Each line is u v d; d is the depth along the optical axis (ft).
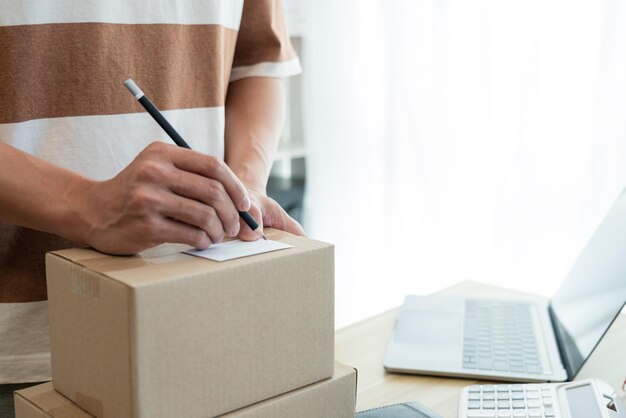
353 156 8.66
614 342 3.46
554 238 6.98
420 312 3.75
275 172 9.30
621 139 6.33
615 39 6.22
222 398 2.02
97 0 2.79
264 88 3.63
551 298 3.93
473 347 3.31
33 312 2.82
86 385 2.03
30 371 2.85
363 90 8.48
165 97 3.07
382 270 8.66
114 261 2.04
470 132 7.50
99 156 2.92
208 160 2.14
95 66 2.84
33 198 2.27
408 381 3.06
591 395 2.64
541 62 6.73
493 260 7.48
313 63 8.68
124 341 1.84
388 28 7.99
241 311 2.02
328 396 2.28
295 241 2.30
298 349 2.18
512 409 2.65
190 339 1.92
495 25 7.09
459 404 2.76
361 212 8.72
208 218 2.10
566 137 6.72
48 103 2.79
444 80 7.60
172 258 2.06
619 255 3.18
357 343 3.46
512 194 7.18
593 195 6.53
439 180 7.84
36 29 2.68
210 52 3.21
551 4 6.59
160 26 3.00
